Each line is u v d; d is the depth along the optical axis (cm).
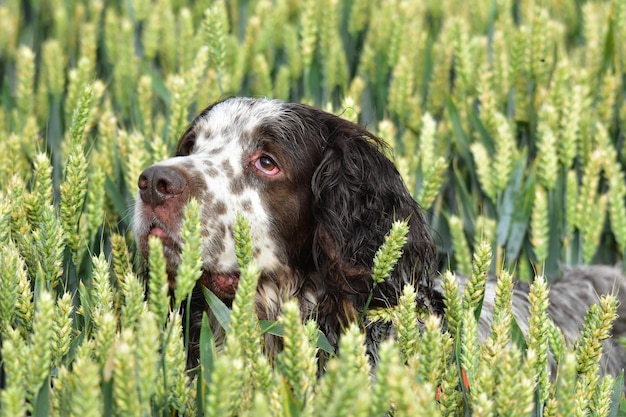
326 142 676
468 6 1244
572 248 852
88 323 519
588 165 816
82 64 833
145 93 878
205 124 682
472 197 870
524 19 1182
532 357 437
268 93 917
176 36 1134
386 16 1023
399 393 368
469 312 481
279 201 648
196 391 467
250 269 443
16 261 480
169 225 594
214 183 625
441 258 805
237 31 1222
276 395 413
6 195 606
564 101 835
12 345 414
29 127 813
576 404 476
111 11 1088
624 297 812
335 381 380
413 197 749
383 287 652
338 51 1005
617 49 1015
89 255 603
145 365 393
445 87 995
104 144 784
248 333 450
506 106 961
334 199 657
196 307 657
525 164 856
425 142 789
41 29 1333
